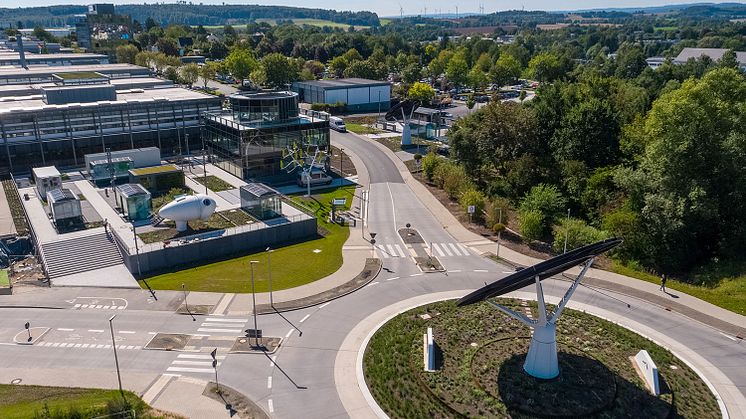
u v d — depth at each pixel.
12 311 51.03
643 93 107.50
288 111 93.56
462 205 78.19
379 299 53.59
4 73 130.00
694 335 47.94
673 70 150.62
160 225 67.62
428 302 52.94
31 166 92.06
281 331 47.78
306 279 57.53
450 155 96.44
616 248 65.31
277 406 38.34
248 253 64.25
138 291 54.59
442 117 133.75
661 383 40.59
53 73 131.88
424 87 156.00
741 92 71.62
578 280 40.50
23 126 90.25
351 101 155.62
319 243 67.38
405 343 45.59
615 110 88.19
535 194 73.94
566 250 64.25
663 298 54.44
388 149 113.19
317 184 89.69
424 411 37.81
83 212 71.88
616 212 68.44
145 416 36.84
